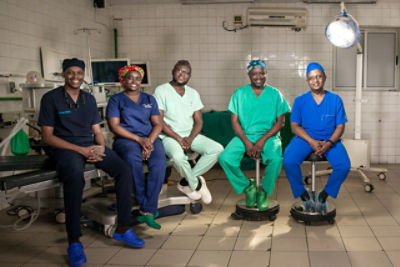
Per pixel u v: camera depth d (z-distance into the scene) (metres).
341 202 3.32
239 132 2.96
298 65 5.31
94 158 2.33
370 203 3.27
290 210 2.90
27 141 2.91
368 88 5.50
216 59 5.37
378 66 5.47
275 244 2.38
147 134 2.79
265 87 3.04
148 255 2.26
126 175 2.37
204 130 4.70
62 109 2.36
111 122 2.71
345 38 3.04
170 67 5.43
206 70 5.39
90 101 2.50
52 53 4.01
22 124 2.74
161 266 2.11
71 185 2.17
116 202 2.60
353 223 2.75
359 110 4.24
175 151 2.86
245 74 5.36
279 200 3.46
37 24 3.80
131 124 2.74
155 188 2.58
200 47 5.37
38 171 2.26
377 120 5.36
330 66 5.30
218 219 2.93
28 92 3.19
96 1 5.00
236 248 2.34
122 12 5.43
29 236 2.64
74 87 2.39
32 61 3.72
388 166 5.12
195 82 5.43
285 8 5.14
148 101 2.83
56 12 4.14
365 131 5.38
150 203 2.56
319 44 5.28
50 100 2.33
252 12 5.17
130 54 5.47
